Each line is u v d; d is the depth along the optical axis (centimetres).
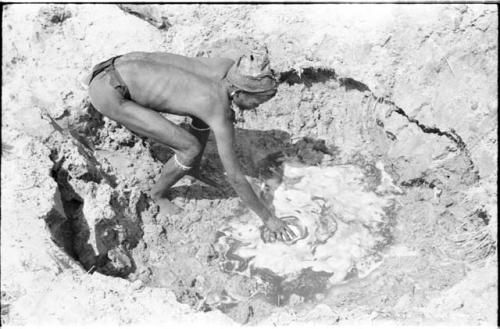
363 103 380
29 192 303
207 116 315
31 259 281
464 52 363
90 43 393
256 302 312
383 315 282
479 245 318
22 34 398
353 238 340
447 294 288
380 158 373
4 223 291
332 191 362
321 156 377
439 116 354
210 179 366
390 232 342
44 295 272
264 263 330
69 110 361
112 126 365
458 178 344
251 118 387
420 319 278
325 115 385
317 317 281
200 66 321
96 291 276
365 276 323
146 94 318
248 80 311
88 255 312
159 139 323
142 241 333
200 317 273
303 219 349
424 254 325
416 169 354
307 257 333
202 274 325
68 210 320
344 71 376
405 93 363
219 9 402
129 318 269
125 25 397
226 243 340
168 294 281
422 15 378
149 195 349
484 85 355
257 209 334
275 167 373
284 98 388
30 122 339
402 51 371
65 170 324
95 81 321
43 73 380
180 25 402
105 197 321
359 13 388
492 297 283
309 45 384
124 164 360
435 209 341
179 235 342
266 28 393
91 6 404
